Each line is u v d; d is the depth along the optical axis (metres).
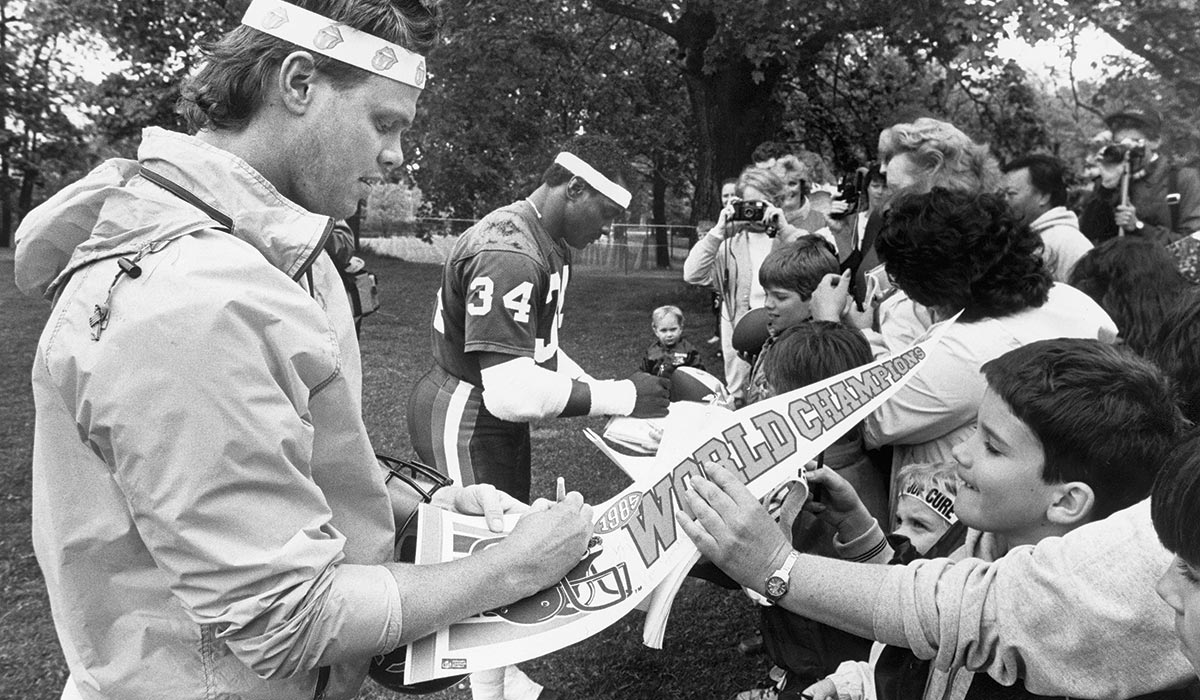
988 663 1.30
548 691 3.14
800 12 11.03
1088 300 2.54
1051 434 1.41
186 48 12.30
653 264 24.48
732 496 1.40
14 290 13.80
